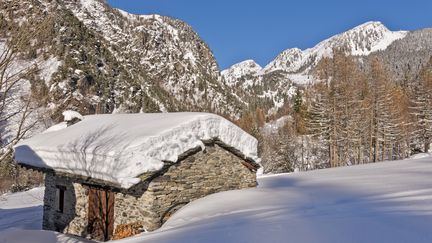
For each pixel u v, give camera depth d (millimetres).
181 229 8867
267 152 47906
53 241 11367
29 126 7004
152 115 15742
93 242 11578
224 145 14008
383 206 8883
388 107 42312
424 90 49281
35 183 31281
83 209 14383
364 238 6121
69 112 18375
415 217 7227
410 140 50344
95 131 15055
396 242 5766
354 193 11727
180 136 12578
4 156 6785
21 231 12125
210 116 13570
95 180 12375
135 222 12250
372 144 45062
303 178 18391
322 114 40375
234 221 8891
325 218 7949
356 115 40656
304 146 50500
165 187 12242
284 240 6449
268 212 9773
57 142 15078
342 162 44188
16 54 6504
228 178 14242
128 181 11125
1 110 6547
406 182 13039
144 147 11625
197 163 13242
